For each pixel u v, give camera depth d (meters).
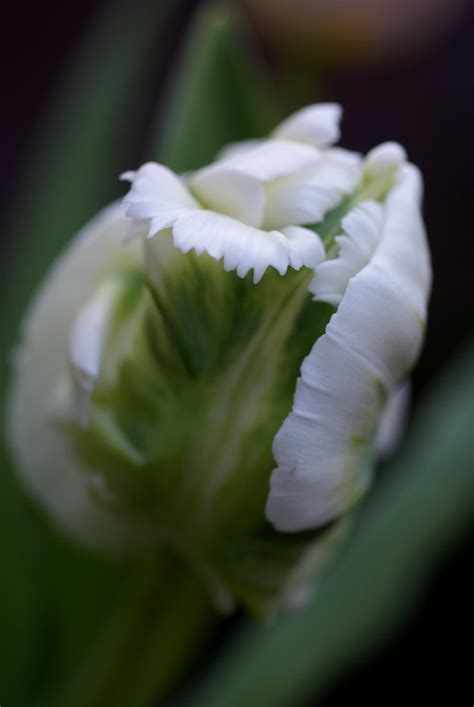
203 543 0.24
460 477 0.33
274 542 0.23
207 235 0.21
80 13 0.75
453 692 0.50
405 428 0.42
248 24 0.44
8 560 0.32
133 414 0.23
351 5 0.38
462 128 0.73
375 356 0.22
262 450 0.23
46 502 0.27
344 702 0.50
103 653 0.28
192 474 0.23
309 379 0.22
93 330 0.24
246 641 0.34
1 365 0.32
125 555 0.27
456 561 0.51
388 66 0.71
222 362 0.23
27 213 0.39
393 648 0.51
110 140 0.35
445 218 0.72
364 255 0.22
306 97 0.39
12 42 0.74
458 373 0.35
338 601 0.33
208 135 0.32
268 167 0.22
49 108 0.73
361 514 0.36
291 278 0.22
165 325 0.23
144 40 0.35
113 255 0.25
